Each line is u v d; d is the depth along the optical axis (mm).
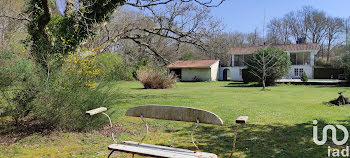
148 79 23625
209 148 4855
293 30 53469
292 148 4852
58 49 7637
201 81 40625
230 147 4918
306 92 18641
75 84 5926
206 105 11516
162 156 3045
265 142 5270
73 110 5789
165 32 13445
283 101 13109
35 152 4488
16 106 5590
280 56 24875
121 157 4270
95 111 3932
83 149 4688
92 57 7117
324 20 50531
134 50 19391
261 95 16672
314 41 52188
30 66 5926
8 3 14969
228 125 7047
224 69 45594
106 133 5844
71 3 9273
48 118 5648
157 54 14547
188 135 5891
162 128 6605
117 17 14828
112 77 6816
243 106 11172
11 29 13766
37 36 8484
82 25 9305
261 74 25844
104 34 13414
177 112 3484
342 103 11500
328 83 25844
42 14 8297
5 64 5988
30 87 5695
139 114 3824
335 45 50250
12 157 4230
